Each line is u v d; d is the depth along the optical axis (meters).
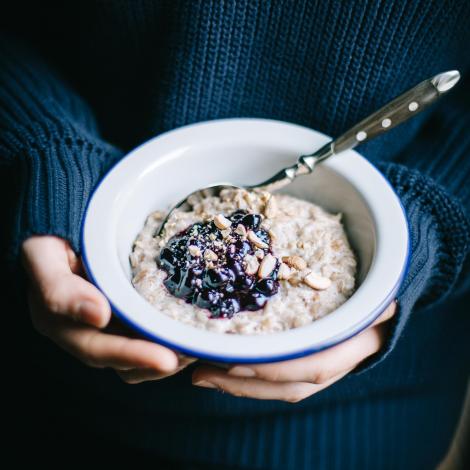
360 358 0.42
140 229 0.46
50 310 0.39
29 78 0.54
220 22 0.48
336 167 0.46
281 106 0.52
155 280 0.42
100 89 0.57
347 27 0.47
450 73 0.42
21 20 0.58
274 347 0.37
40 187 0.44
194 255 0.42
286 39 0.49
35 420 0.65
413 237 0.45
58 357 0.56
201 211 0.46
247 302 0.41
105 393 0.56
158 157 0.46
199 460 0.59
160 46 0.51
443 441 0.65
